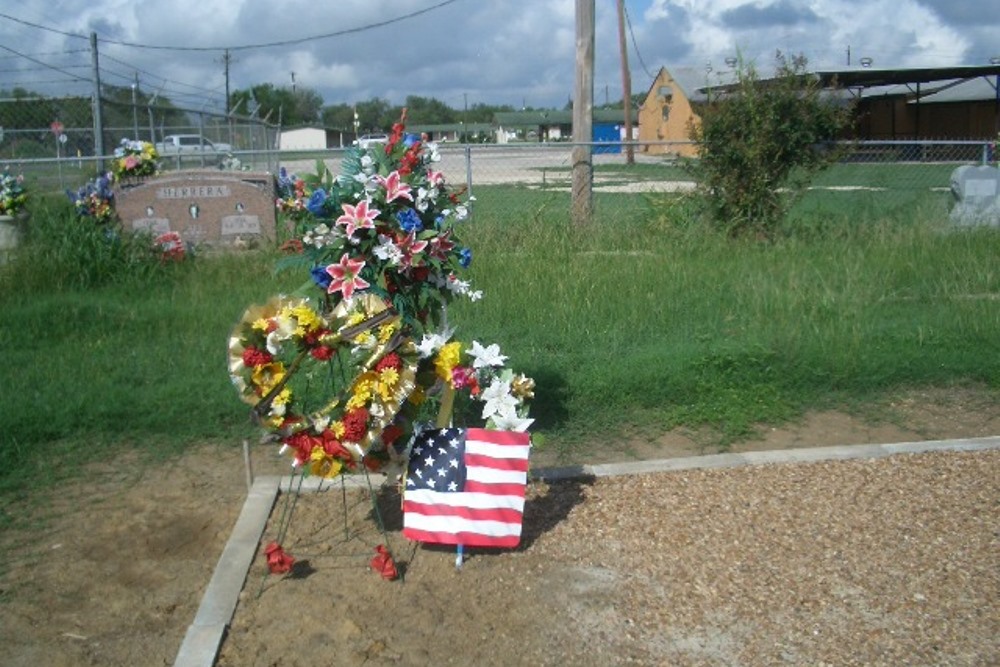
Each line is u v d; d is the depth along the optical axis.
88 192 11.84
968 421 6.81
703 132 13.01
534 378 7.01
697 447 6.31
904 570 4.56
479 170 30.89
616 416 6.72
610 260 10.87
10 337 8.21
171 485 5.67
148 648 4.07
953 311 8.88
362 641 4.06
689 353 7.40
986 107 41.88
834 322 8.41
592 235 12.39
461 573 4.60
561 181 23.48
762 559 4.69
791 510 5.23
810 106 12.79
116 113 23.73
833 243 12.15
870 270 10.49
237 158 22.20
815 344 7.66
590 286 9.48
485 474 4.70
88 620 4.28
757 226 12.83
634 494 5.46
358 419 4.43
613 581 4.52
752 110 12.68
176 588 4.54
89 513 5.30
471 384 4.83
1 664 3.95
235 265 10.98
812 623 4.15
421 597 4.39
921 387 7.44
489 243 11.84
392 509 5.29
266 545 4.86
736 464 5.91
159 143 24.28
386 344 4.46
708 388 7.00
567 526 5.07
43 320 8.62
